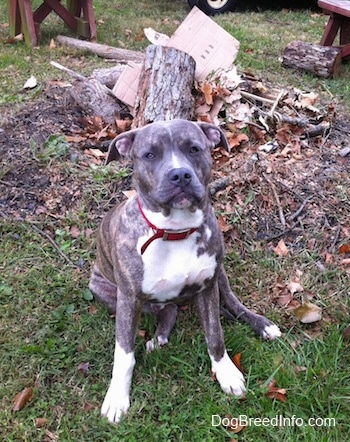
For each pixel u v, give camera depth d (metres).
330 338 1.29
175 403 1.17
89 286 1.42
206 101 1.89
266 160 1.77
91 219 1.66
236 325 1.35
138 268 1.11
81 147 1.89
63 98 2.13
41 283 1.48
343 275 1.49
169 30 3.25
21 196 1.73
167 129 1.05
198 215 1.08
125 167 1.80
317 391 1.16
